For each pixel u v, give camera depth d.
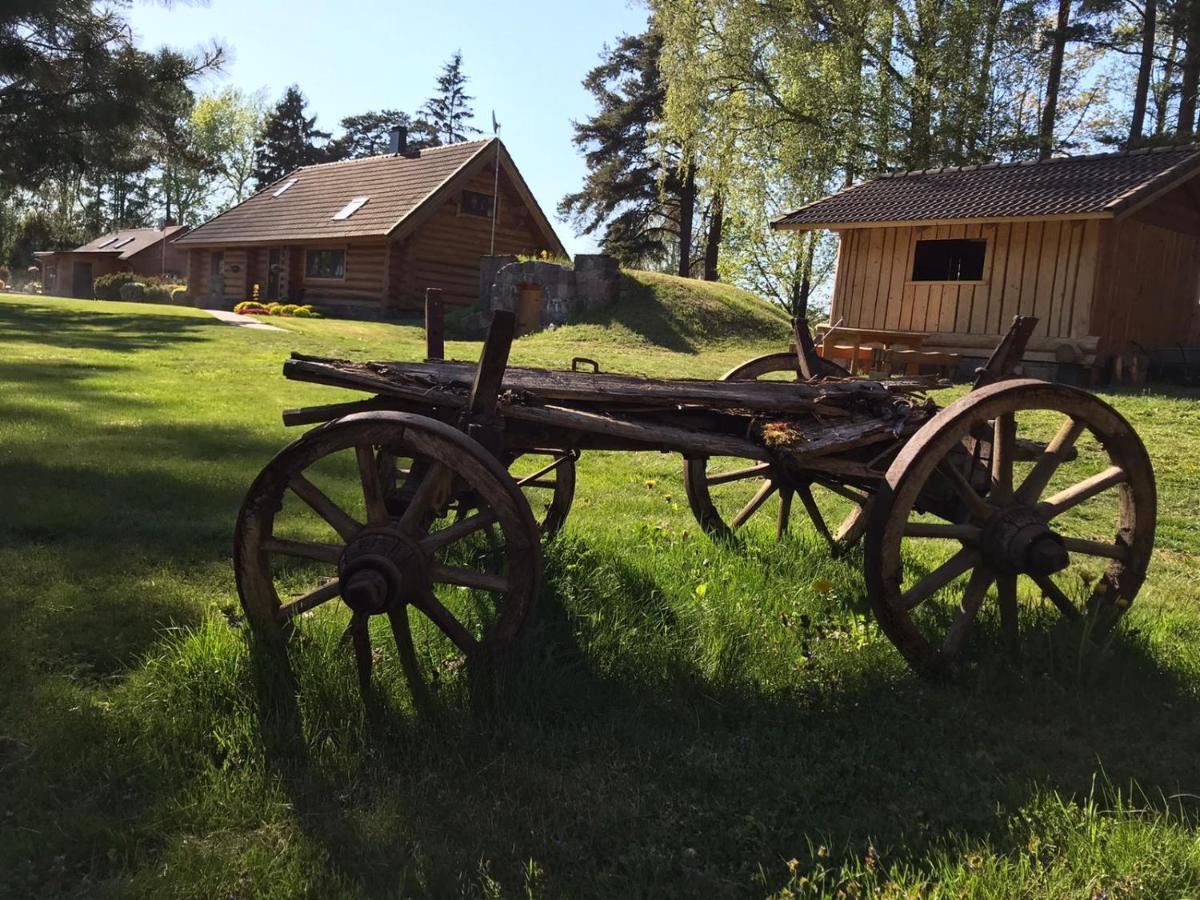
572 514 6.16
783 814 2.86
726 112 27.86
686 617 4.08
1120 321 15.51
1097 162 16.44
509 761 3.04
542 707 3.36
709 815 2.82
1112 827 2.75
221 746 3.02
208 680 3.26
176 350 14.71
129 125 16.33
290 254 30.70
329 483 6.62
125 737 3.01
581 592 4.27
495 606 3.98
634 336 20.92
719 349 20.56
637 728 3.30
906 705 3.58
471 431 3.36
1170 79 31.73
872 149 27.33
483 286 25.62
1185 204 16.78
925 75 27.22
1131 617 4.53
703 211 48.09
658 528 5.55
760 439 3.89
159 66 16.28
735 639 3.92
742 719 3.46
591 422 3.59
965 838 2.70
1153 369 15.77
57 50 15.65
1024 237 15.60
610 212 51.88
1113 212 13.83
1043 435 9.44
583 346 19.09
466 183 28.48
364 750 3.04
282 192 35.25
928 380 4.80
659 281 24.06
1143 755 3.26
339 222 29.39
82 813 2.63
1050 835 2.72
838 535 5.50
